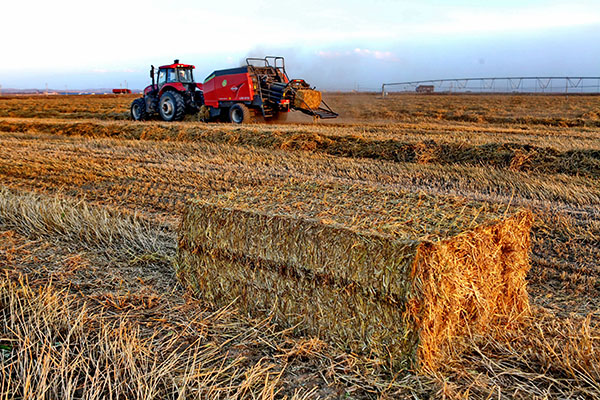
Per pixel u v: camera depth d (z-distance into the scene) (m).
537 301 4.26
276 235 3.64
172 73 20.28
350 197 4.20
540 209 6.97
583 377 3.04
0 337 3.63
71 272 4.85
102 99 54.44
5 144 14.45
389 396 2.96
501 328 3.59
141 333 3.71
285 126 16.28
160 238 5.89
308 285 3.53
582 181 8.64
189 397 2.98
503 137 13.36
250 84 17.86
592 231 6.01
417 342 3.07
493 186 8.49
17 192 8.51
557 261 5.15
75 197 8.19
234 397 2.91
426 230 3.29
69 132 17.83
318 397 2.96
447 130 16.03
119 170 10.29
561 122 20.00
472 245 3.30
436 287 3.08
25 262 5.12
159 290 4.47
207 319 3.91
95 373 3.08
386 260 3.12
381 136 13.15
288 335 3.65
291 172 9.96
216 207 3.99
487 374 3.16
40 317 3.86
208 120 19.53
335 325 3.44
